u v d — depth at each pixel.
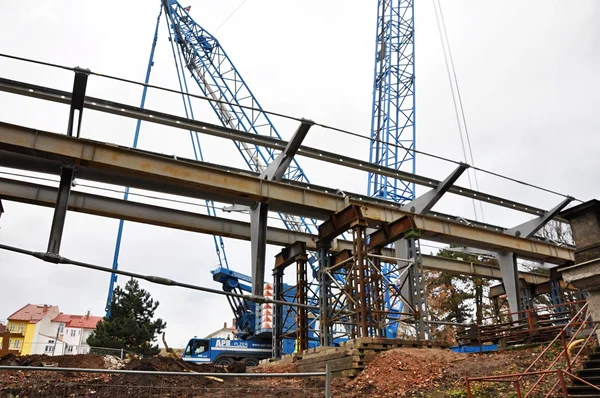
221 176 23.84
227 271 45.06
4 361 20.31
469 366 18.05
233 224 29.06
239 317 45.28
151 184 23.31
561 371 11.33
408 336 54.56
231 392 16.00
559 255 35.75
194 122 23.66
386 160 60.00
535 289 39.94
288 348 38.69
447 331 50.59
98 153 21.52
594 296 9.70
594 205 9.76
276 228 30.98
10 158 21.23
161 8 67.25
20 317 94.31
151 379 17.31
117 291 56.44
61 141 21.00
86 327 100.00
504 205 32.59
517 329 27.88
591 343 19.11
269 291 40.69
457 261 39.03
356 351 19.61
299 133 23.94
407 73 63.56
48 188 25.16
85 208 25.34
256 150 60.69
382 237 27.70
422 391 15.84
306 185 27.44
